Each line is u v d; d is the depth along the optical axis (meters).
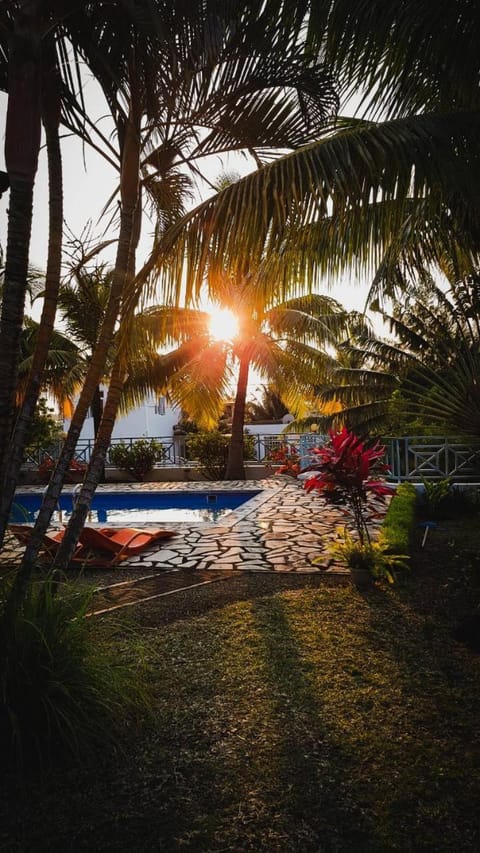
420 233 5.45
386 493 5.76
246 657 3.70
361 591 5.15
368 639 3.99
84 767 2.49
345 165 3.30
